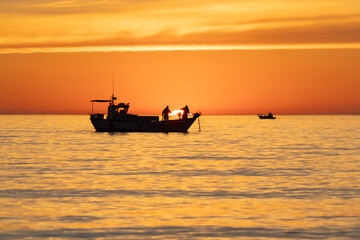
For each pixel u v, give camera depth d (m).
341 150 109.38
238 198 48.09
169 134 175.75
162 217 40.12
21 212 41.72
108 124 174.12
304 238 34.25
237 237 34.56
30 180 60.16
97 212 41.81
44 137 162.62
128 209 43.00
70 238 34.22
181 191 52.03
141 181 59.28
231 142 136.88
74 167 74.38
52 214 41.00
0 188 53.84
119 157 90.69
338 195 49.72
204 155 95.25
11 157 90.81
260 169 72.00
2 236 34.62
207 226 37.38
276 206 44.22
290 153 100.75
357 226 37.19
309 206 44.22
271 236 34.72
